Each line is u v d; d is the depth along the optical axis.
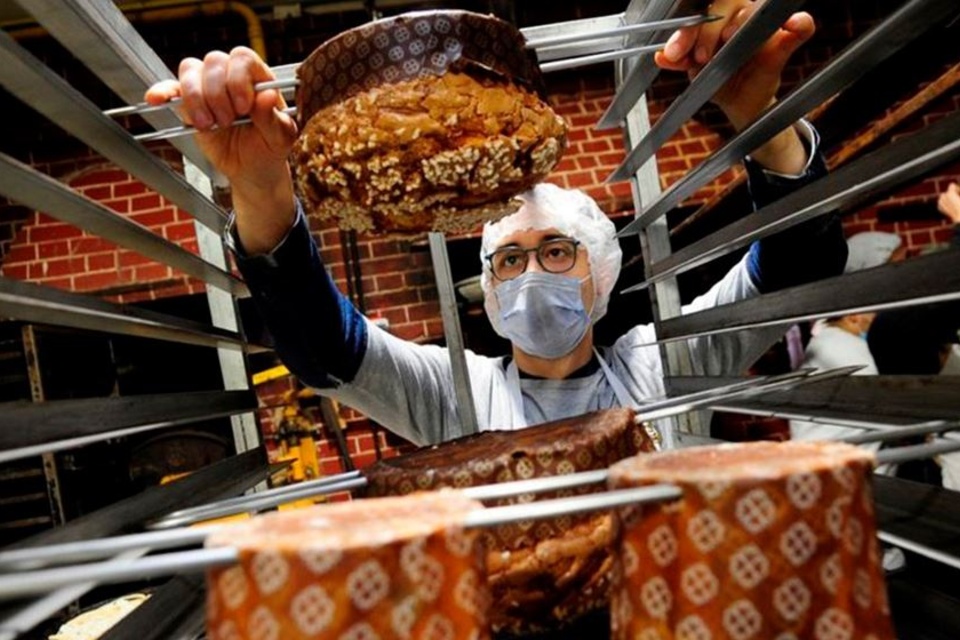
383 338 1.27
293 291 0.93
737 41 0.65
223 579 0.35
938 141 0.45
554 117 0.67
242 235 0.88
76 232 3.04
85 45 0.63
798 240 1.04
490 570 0.57
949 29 0.71
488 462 0.59
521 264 1.28
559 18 3.10
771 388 0.66
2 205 3.04
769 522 0.37
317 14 3.14
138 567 0.33
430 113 0.61
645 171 1.07
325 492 0.60
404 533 0.35
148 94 0.69
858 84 0.87
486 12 3.00
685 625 0.38
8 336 2.57
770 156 0.91
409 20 0.62
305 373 1.11
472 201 0.66
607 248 1.35
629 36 0.90
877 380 0.62
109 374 3.03
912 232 3.28
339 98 0.63
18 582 0.31
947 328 2.68
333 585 0.34
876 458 0.41
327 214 0.70
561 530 0.58
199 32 3.06
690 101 0.78
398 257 3.14
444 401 1.30
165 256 0.70
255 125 0.72
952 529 0.50
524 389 1.31
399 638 0.34
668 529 0.39
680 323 0.99
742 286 1.21
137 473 2.92
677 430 1.07
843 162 1.58
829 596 0.37
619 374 1.35
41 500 2.59
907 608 0.57
